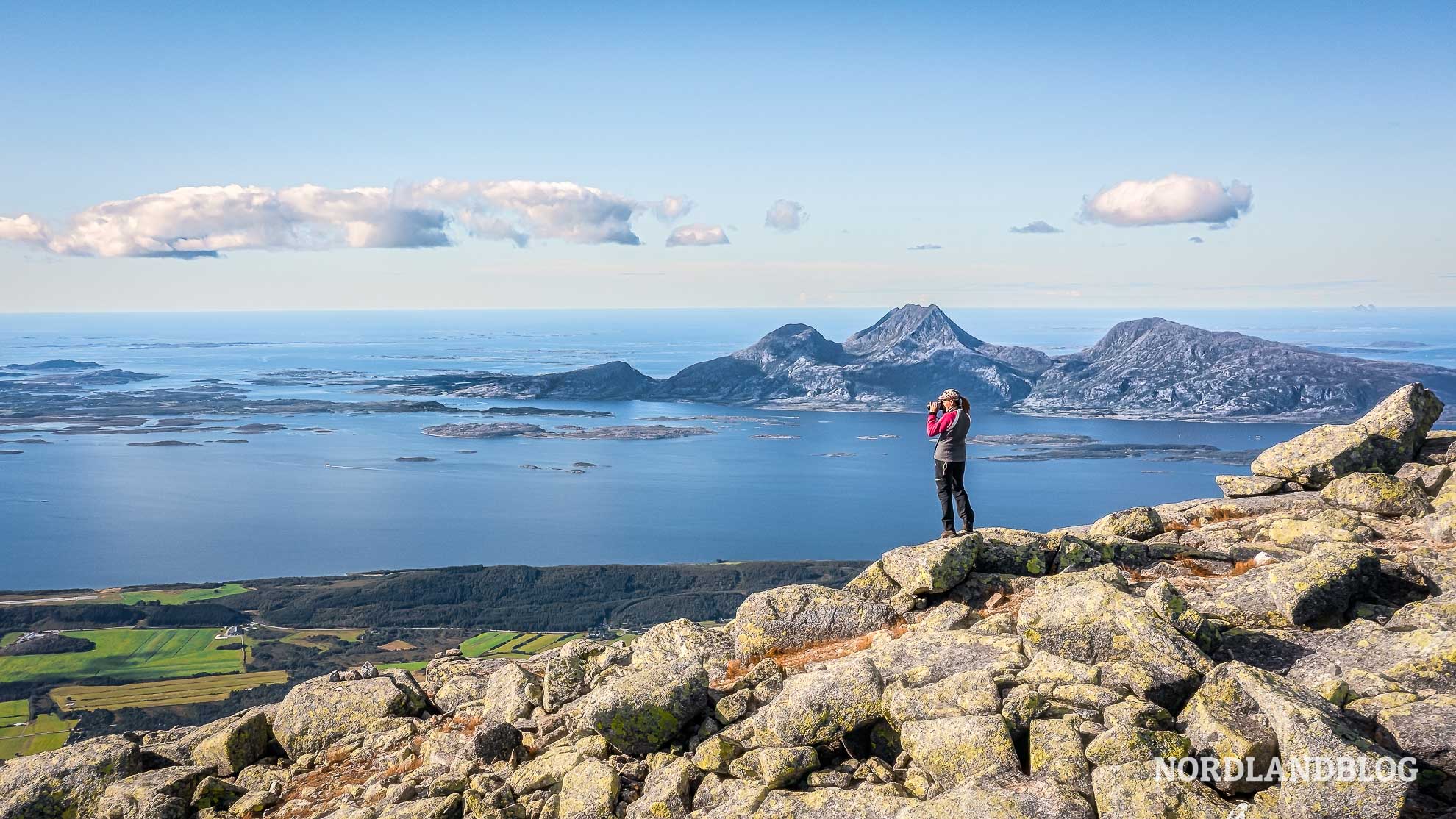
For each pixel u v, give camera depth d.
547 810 12.88
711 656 17.66
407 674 20.09
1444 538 16.84
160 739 19.48
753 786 11.61
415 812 13.39
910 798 10.59
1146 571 17.86
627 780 12.90
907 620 16.80
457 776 14.47
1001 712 11.22
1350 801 8.62
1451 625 12.23
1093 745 10.17
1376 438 22.73
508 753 15.32
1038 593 14.83
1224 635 13.21
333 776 16.48
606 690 14.23
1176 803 9.16
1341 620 13.82
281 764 17.66
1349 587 13.94
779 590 18.11
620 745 13.57
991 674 12.38
